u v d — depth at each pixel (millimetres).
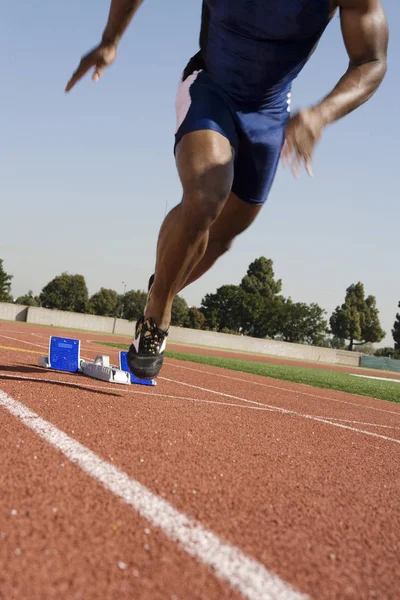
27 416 3156
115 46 3225
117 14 3098
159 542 1648
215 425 3930
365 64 2566
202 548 1645
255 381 10422
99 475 2221
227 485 2395
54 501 1863
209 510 2016
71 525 1681
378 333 101500
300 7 2799
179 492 2168
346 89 2492
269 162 3236
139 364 3463
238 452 3119
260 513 2088
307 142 2273
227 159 2816
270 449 3369
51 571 1378
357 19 2551
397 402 10477
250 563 1589
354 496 2592
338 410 6824
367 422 5906
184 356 19094
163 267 3031
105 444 2764
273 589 1444
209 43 3037
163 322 3375
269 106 3139
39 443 2588
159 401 4781
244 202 3387
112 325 53719
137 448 2789
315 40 3008
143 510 1897
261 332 86375
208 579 1452
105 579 1376
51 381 4910
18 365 5855
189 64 3199
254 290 96250
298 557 1713
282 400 7039
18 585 1286
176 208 2961
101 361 6090
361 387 13984
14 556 1427
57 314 51438
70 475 2172
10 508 1744
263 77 2998
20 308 50844
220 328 86938
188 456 2805
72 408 3664
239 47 2920
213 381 8617
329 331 102125
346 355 59781
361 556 1824
